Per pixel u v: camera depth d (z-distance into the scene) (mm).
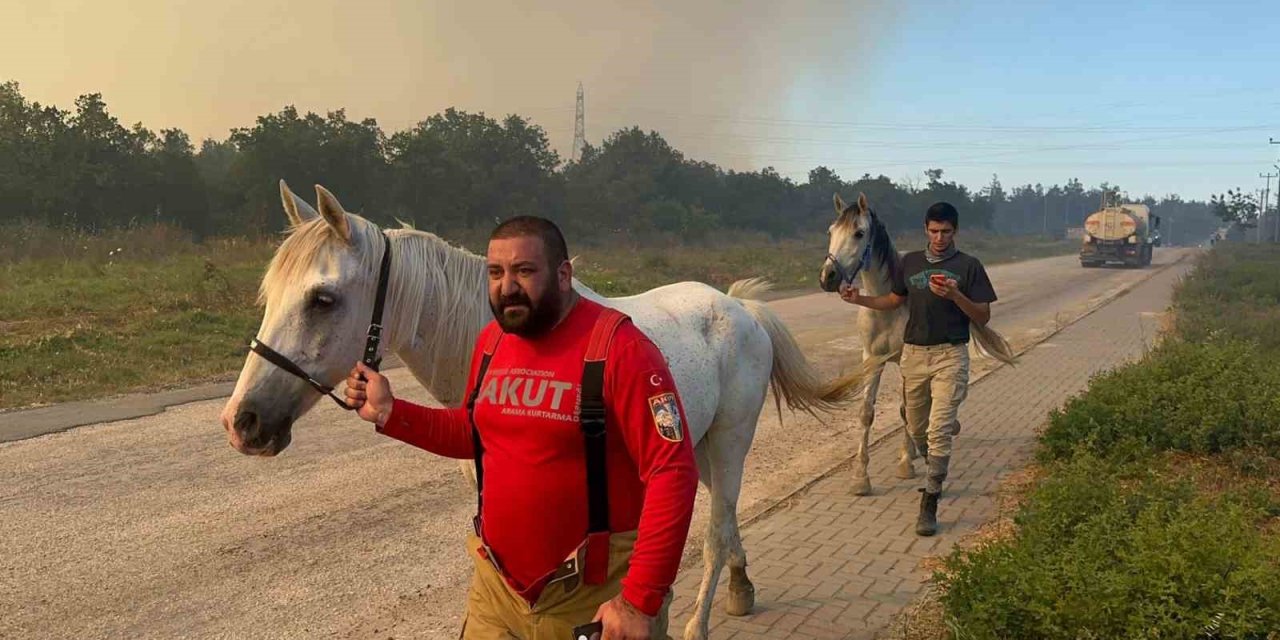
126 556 4715
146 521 5250
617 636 1888
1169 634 3211
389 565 4707
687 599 4359
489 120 42312
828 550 5023
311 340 2820
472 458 2406
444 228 35344
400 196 34594
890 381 10539
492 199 39000
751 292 4609
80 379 9117
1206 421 6566
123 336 11219
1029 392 9945
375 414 2297
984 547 4016
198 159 41281
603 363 2059
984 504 5883
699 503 5918
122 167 27516
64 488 5824
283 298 2834
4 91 26531
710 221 50000
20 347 10039
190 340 11203
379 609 4172
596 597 2141
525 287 2072
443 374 3203
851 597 4367
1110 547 3855
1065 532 4371
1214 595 3297
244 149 31375
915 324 5336
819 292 22484
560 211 43031
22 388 8648
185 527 5168
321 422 7824
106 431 7309
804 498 6051
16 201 25172
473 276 3211
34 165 25547
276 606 4176
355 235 2908
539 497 2098
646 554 1927
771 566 4781
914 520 5551
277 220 30328
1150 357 9086
